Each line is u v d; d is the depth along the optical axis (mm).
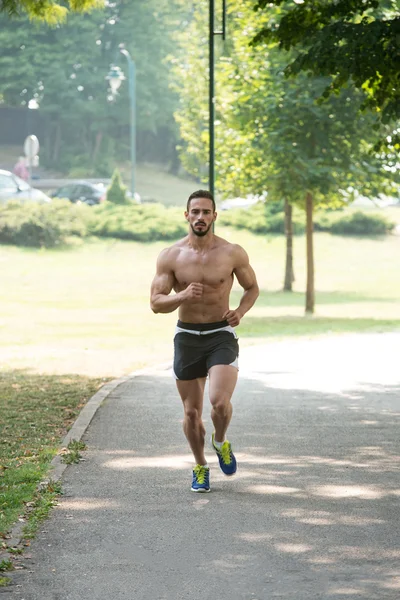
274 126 39656
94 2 25469
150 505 11719
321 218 72500
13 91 117000
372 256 67125
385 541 10297
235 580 9117
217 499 12000
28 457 14305
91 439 15656
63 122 121438
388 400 19922
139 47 117312
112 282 52438
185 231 66688
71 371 24875
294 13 22172
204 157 57969
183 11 117625
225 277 12305
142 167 126562
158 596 8719
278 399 20016
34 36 114688
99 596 8711
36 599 8633
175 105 119188
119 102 118000
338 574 9266
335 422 17375
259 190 42688
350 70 20875
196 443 12430
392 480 13023
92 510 11477
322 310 45188
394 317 42375
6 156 120250
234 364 12359
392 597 8656
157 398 19844
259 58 40406
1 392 20938
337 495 12219
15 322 37938
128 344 32000
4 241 62062
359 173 40031
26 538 10305
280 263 63719
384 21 20922
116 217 65938
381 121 22453
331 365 25734
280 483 12852
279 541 10297
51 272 54656
